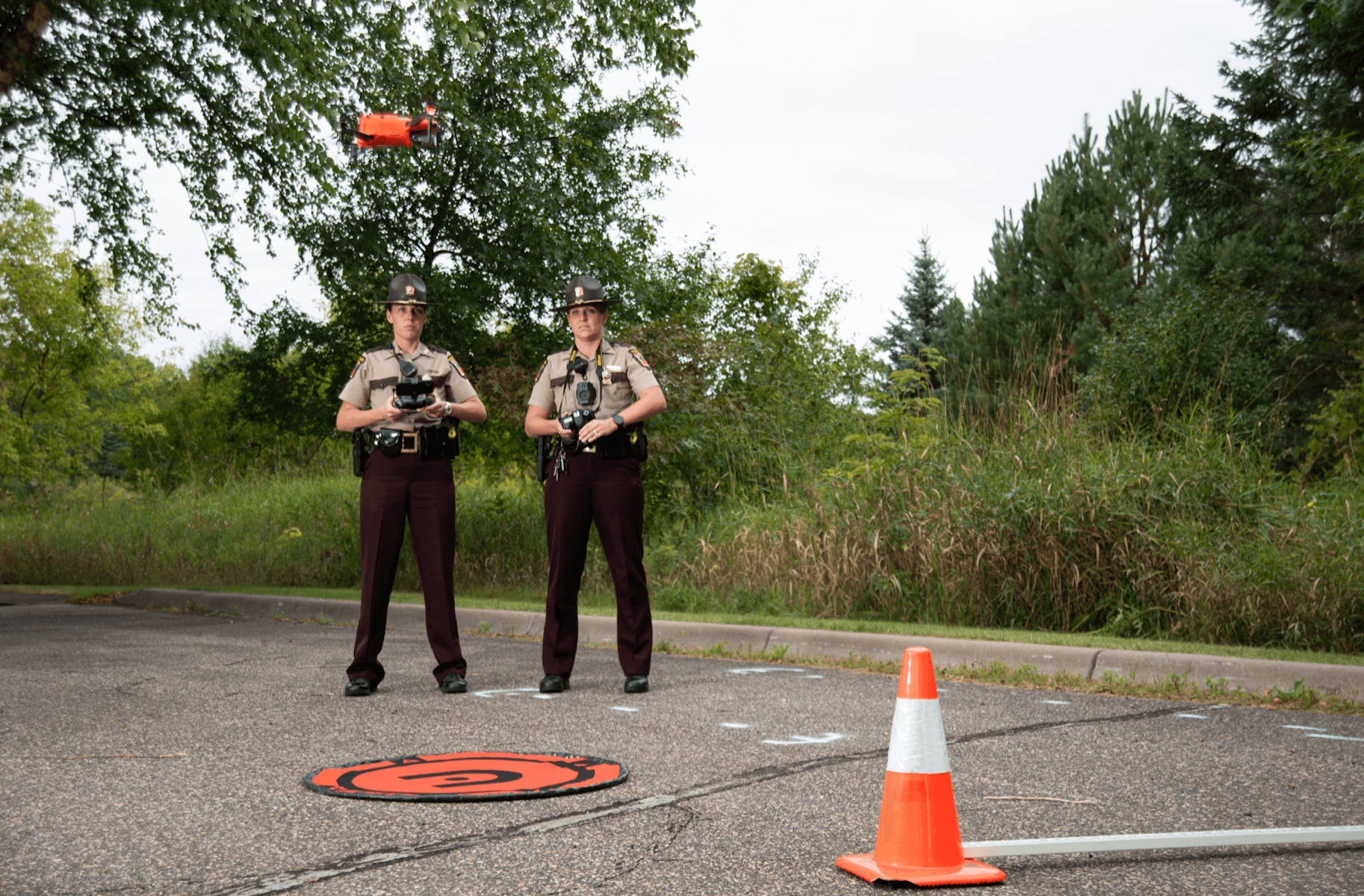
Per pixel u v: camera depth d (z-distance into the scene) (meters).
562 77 14.25
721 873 2.74
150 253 14.87
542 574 12.43
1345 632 6.88
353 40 13.04
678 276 16.03
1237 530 7.92
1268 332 13.85
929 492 8.80
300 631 9.02
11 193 29.17
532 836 3.07
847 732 4.67
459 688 5.76
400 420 5.72
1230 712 5.26
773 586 9.45
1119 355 11.30
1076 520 8.00
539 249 13.55
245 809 3.34
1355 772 3.96
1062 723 4.96
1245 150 16.81
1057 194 22.08
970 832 3.15
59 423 32.53
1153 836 2.93
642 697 5.64
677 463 12.73
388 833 3.09
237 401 15.03
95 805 3.40
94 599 12.48
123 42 13.58
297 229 13.87
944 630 7.49
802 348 15.62
